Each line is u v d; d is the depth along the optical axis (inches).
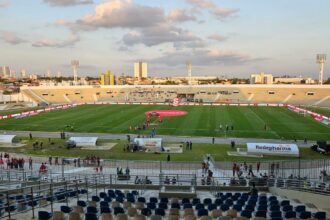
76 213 570.6
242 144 2103.8
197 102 5132.9
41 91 5925.2
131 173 1432.1
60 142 2176.4
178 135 2402.8
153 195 984.9
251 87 5866.1
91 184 1093.1
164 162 1617.9
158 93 6082.7
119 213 642.2
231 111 3838.6
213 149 1961.1
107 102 5305.1
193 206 789.2
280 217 631.2
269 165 1483.8
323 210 757.3
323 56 5792.3
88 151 1915.6
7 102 5167.3
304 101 5098.4
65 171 1473.9
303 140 2224.4
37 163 1642.5
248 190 1066.7
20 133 2513.5
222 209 734.5
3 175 1323.8
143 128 2662.4
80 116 3432.6
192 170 1482.5
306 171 1430.9
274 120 3105.3
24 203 664.4
